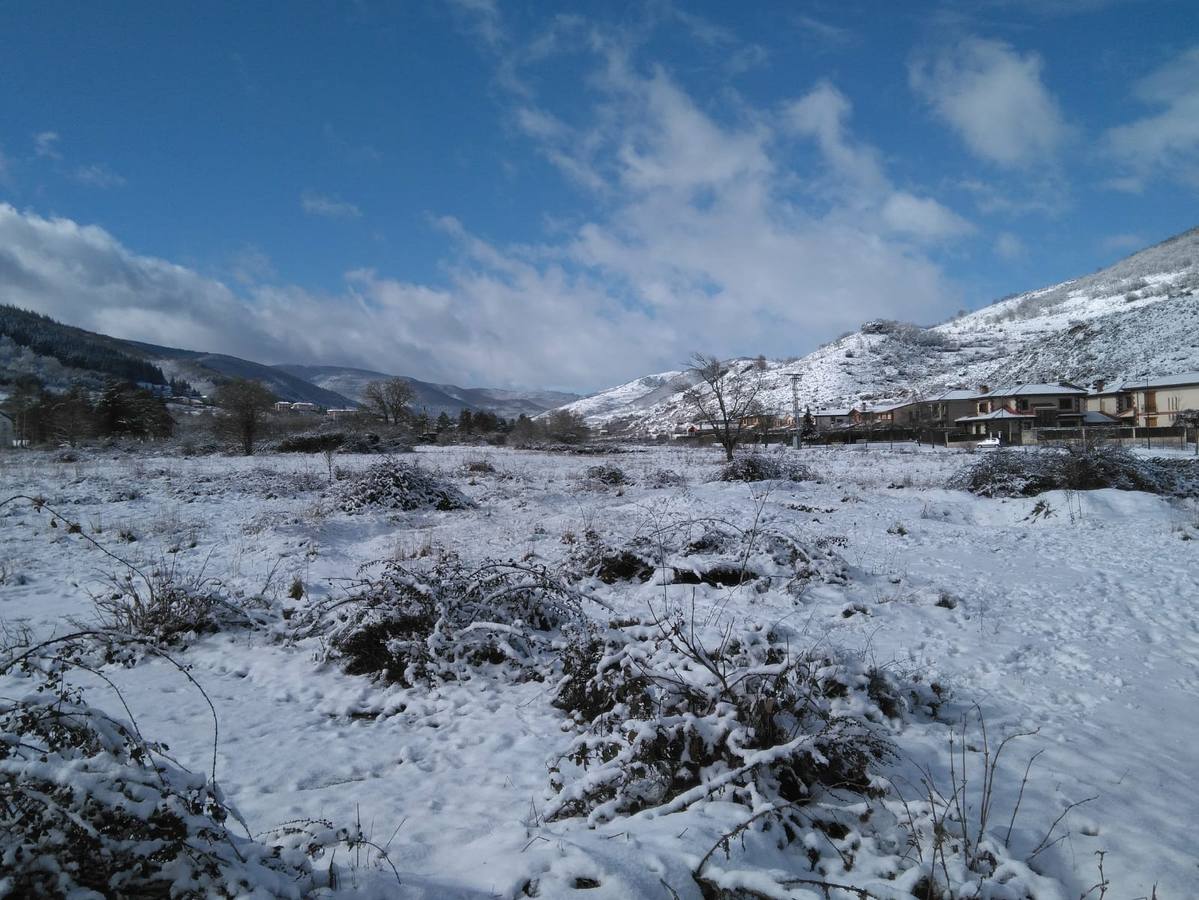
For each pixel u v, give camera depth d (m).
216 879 2.53
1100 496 17.03
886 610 8.07
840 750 4.04
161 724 5.14
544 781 4.36
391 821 3.80
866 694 4.86
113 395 55.38
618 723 4.43
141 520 14.56
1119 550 12.13
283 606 8.37
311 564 10.77
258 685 6.13
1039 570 10.51
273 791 4.18
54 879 2.40
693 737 4.03
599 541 10.45
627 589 9.28
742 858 3.14
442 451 50.62
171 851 2.55
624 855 3.09
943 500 19.58
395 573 7.11
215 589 8.41
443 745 4.91
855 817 3.62
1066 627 7.54
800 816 3.61
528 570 7.48
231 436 44.19
